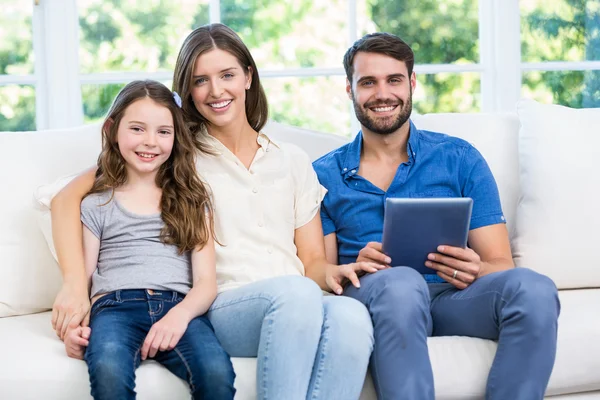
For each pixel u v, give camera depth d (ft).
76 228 6.30
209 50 6.77
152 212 6.44
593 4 10.26
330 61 9.76
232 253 6.65
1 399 5.56
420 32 9.94
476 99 10.08
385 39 7.21
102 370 5.28
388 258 6.43
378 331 5.85
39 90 9.25
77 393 5.58
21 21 9.17
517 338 5.83
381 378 5.77
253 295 5.90
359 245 7.24
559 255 7.38
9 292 6.79
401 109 7.21
